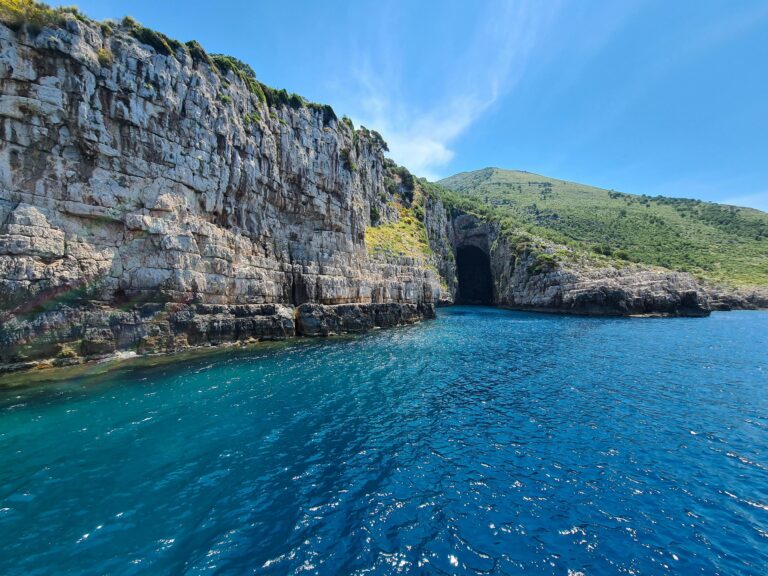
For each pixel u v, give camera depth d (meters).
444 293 102.12
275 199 38.25
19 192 21.48
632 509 10.84
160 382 20.91
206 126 30.28
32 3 21.97
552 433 16.02
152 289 26.25
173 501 10.70
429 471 12.80
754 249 127.25
